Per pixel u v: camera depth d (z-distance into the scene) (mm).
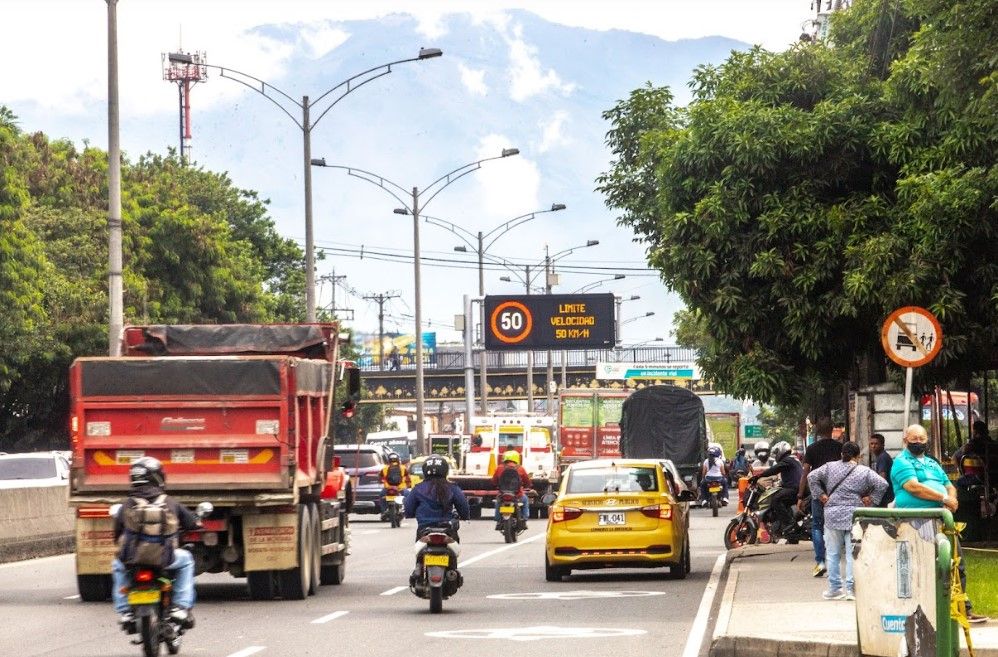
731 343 40500
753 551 40281
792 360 41000
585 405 87938
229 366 30453
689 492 36906
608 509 35031
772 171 38656
